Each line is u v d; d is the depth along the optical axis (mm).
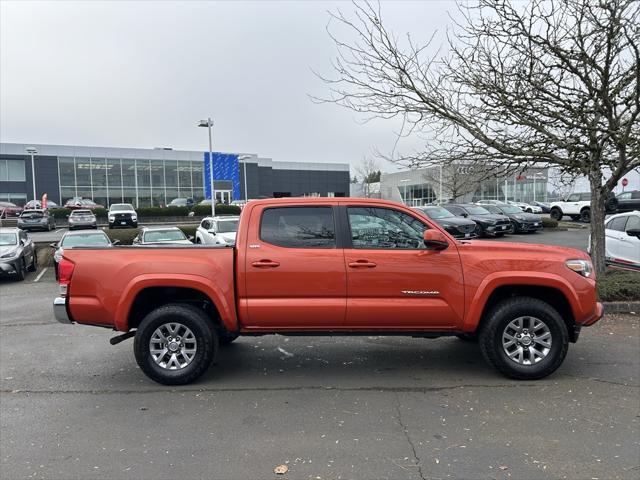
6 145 50719
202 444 3803
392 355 6160
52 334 7723
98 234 15703
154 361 5141
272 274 5004
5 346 6977
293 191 69875
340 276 5000
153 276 5027
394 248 5121
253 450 3689
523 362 5086
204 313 5203
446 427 4027
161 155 56844
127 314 5082
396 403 4566
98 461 3555
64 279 5160
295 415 4332
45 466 3492
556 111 8234
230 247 5145
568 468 3350
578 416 4207
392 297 5023
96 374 5629
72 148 53031
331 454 3602
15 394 4984
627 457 3494
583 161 8367
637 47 7500
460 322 5055
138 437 3943
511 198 50000
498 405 4469
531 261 5051
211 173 31859
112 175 54781
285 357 6145
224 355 6254
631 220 11383
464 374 5375
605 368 5473
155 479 3295
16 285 14477
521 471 3316
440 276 5020
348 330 5129
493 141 8375
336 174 72500
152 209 41188
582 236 24266
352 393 4852
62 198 52969
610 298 8250
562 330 5020
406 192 60656
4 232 16125
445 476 3268
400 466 3410
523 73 7738
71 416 4395
